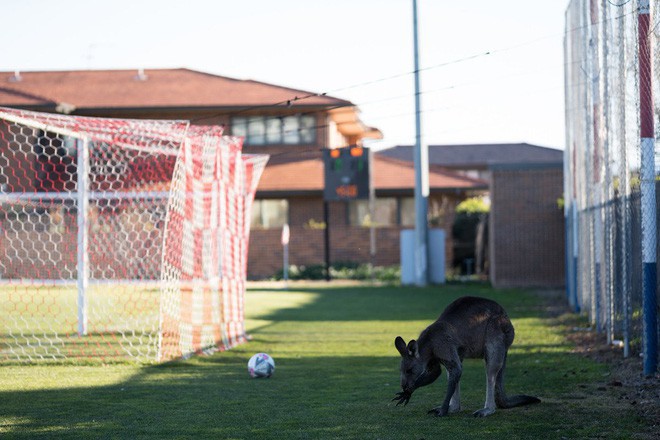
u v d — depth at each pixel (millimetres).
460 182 45188
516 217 35062
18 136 38531
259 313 25125
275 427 9234
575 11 21766
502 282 35094
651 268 12578
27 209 36500
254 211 46062
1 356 15523
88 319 22609
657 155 13180
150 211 34688
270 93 47750
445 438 8664
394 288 36344
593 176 18766
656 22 12555
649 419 9531
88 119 16312
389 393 11531
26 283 34562
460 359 9859
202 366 14383
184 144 17141
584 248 21906
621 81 14461
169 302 18109
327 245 42469
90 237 28859
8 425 9320
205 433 8914
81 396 11266
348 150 38781
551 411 10078
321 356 15633
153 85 48906
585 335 18281
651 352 12469
